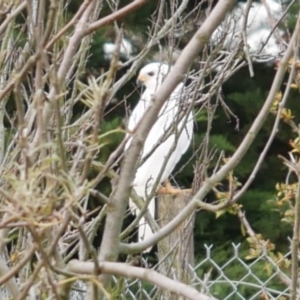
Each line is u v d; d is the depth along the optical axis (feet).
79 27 13.37
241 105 64.54
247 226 20.36
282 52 19.39
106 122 52.54
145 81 42.55
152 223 20.34
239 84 65.92
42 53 11.96
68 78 19.29
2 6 14.70
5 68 19.06
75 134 17.51
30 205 10.14
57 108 11.78
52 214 10.56
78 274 12.05
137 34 53.88
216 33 21.95
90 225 18.31
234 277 51.24
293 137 62.03
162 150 37.93
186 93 19.24
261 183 63.57
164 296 20.68
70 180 10.88
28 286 11.46
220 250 58.44
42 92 12.31
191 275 23.43
